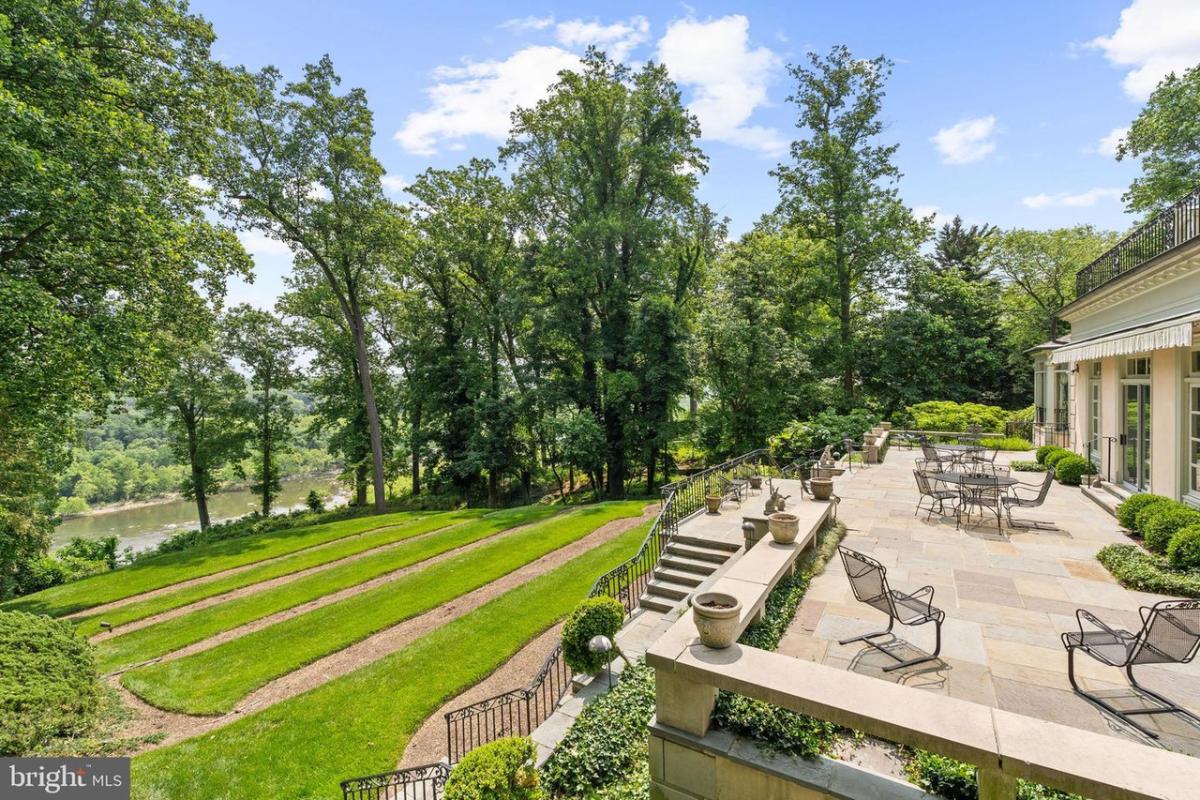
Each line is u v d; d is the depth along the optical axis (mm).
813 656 5031
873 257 27609
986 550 7879
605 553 13953
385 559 16281
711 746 3807
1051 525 9125
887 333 28312
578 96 23234
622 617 7078
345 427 32375
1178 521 7082
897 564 7387
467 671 8977
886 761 3654
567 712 6254
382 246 24531
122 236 11797
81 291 12117
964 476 9781
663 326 23641
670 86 23750
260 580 15398
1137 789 2457
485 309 29109
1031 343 30156
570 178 24609
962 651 5043
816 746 3678
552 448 27797
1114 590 6324
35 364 10703
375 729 7609
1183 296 8562
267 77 21094
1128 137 21828
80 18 11984
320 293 27516
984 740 2877
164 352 16391
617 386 23250
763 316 24062
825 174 27297
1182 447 8883
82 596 15156
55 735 7141
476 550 15820
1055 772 2643
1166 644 3918
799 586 6473
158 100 13602
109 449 54031
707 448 26328
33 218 10555
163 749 7352
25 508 18703
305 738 7457
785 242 27141
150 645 11164
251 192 21828
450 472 28469
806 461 16719
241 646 10680
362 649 10312
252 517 30141
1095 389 13766
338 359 31891
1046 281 30797
